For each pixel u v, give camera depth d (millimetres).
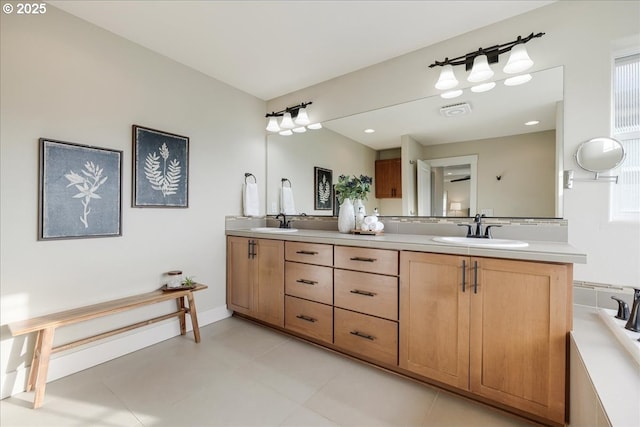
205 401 1668
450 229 2248
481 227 2115
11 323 1669
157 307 2416
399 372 1951
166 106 2459
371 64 2574
